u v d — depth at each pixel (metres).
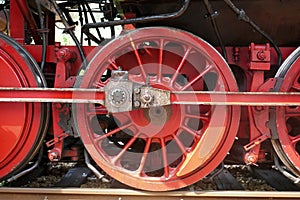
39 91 2.89
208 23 3.24
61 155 3.17
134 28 3.24
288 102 2.89
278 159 3.20
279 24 3.25
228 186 3.49
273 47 3.31
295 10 3.13
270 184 3.62
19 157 3.03
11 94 2.90
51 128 3.41
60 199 2.94
